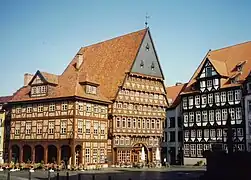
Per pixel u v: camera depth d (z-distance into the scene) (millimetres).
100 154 54812
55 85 55125
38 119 54625
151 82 65188
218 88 59594
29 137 55219
